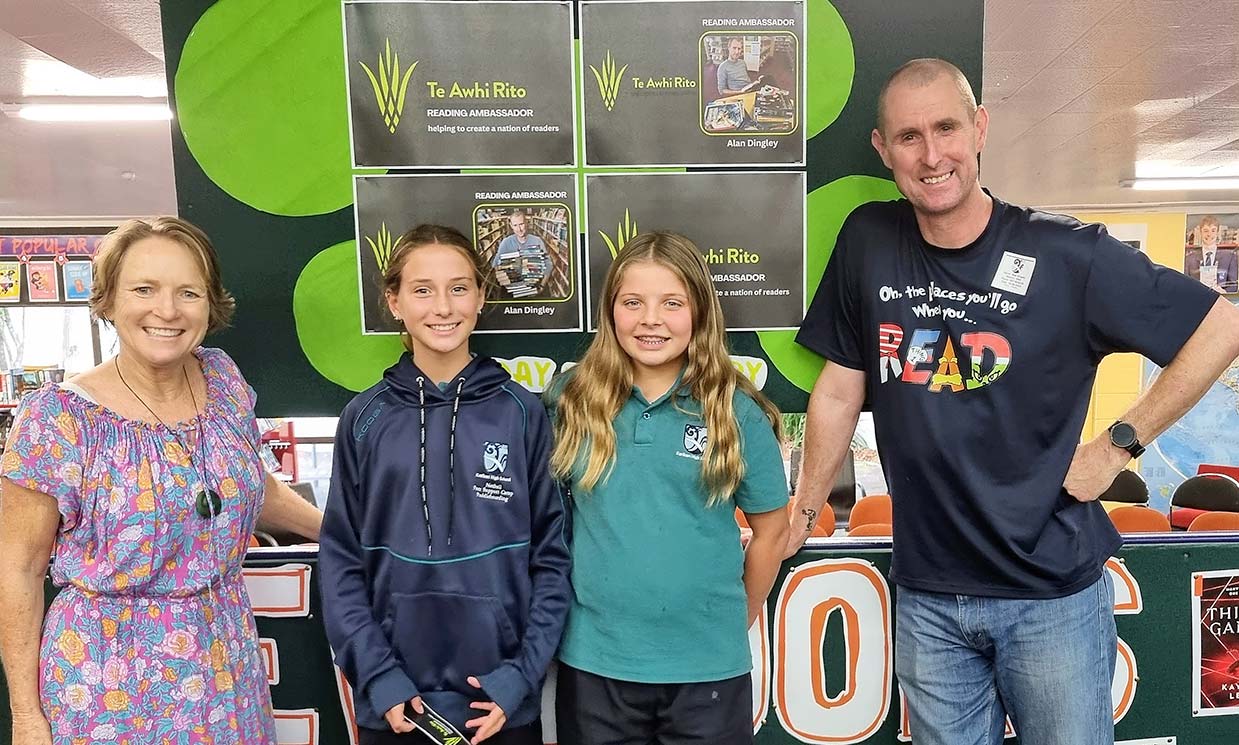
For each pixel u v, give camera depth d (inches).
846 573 69.2
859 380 63.8
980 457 55.8
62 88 150.8
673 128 67.8
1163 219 295.4
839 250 63.4
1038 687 56.0
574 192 68.2
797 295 69.7
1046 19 126.0
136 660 46.8
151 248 46.8
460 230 68.1
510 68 66.8
